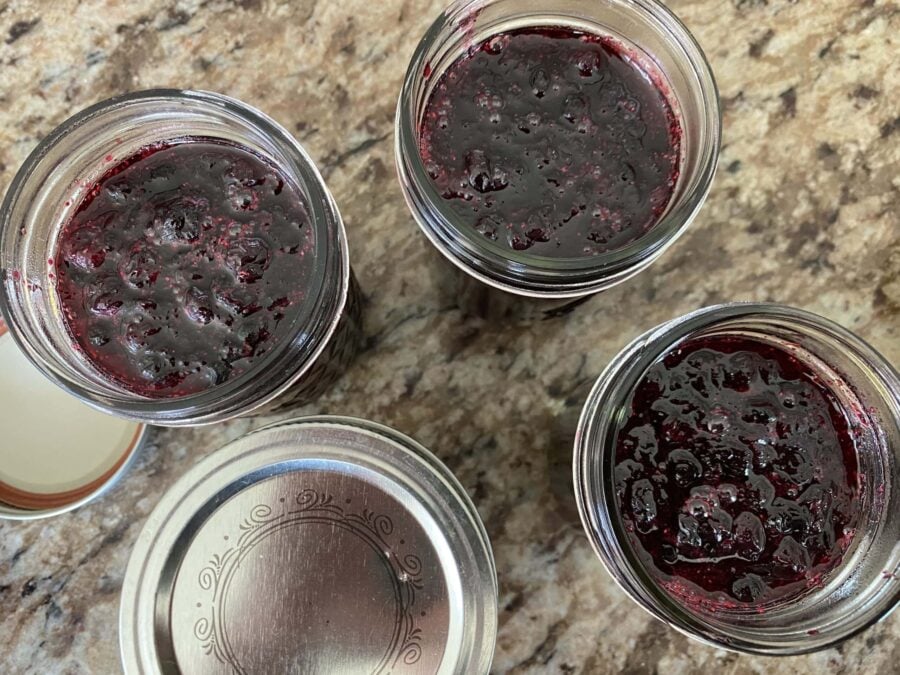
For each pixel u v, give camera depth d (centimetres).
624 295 18
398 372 18
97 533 18
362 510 16
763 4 19
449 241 14
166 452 18
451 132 15
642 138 15
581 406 16
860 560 13
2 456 18
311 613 15
